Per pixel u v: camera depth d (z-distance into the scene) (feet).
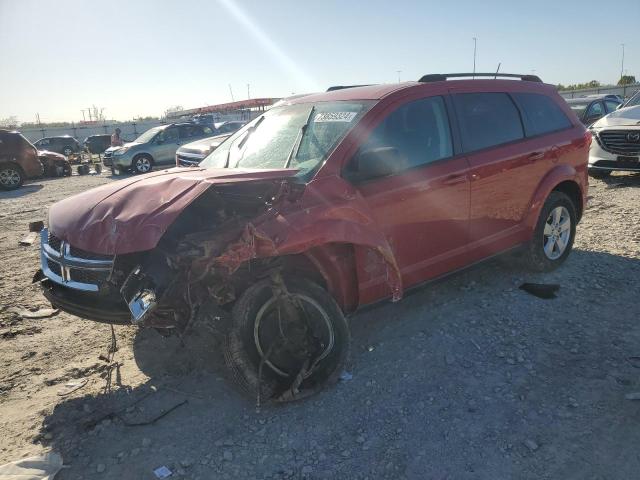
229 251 9.72
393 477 8.66
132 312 9.59
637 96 38.50
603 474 8.44
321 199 10.91
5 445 9.95
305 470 8.94
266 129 14.58
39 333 14.96
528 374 11.45
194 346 13.37
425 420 10.07
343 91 14.46
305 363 10.71
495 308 14.85
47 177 68.18
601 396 10.49
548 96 17.71
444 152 13.92
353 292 12.00
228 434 10.00
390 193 12.34
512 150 15.43
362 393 11.07
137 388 11.78
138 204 10.36
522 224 16.12
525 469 8.66
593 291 15.72
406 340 13.25
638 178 34.71
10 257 23.85
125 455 9.53
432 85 14.17
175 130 66.13
